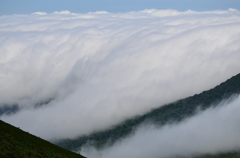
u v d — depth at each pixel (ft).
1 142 210.79
